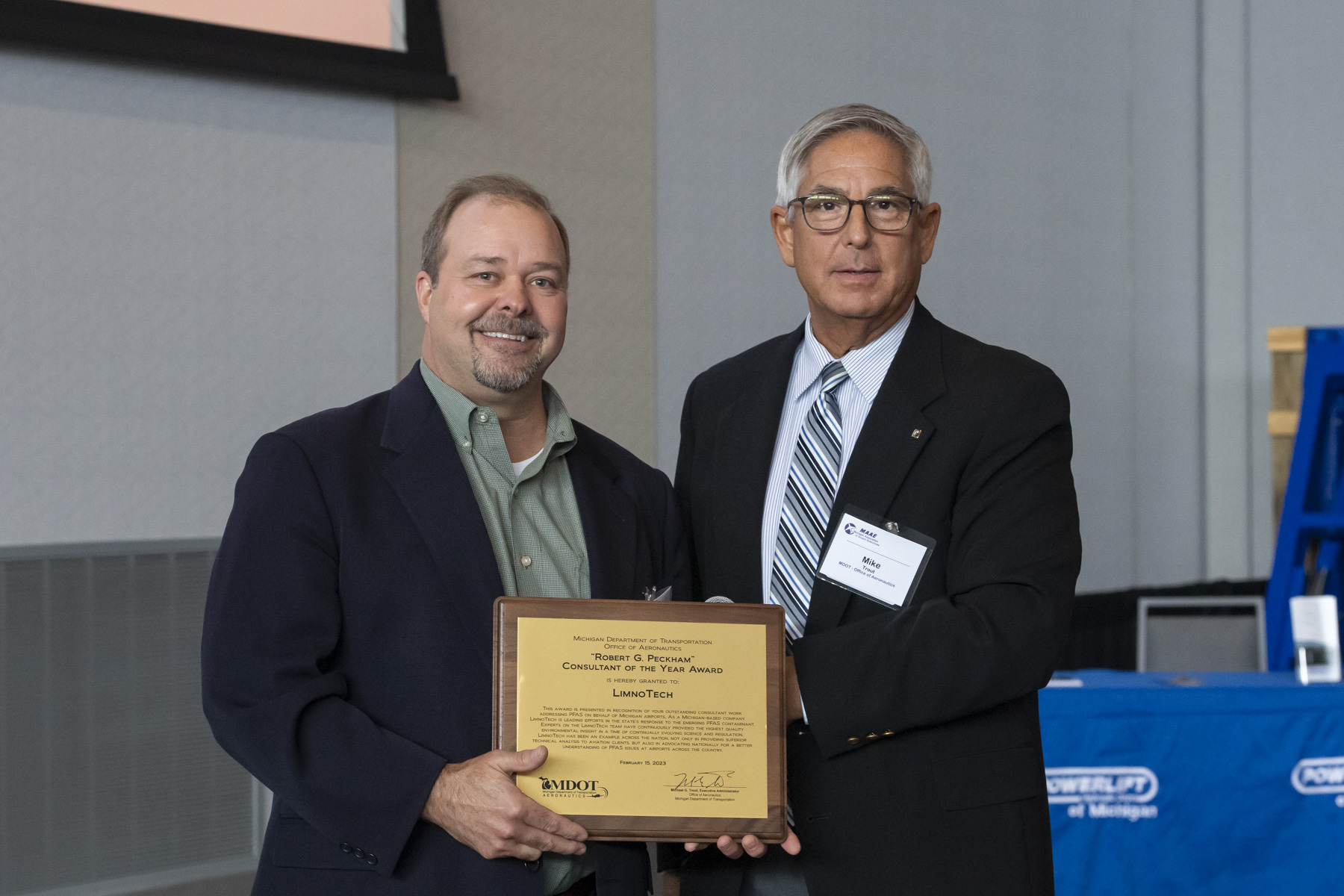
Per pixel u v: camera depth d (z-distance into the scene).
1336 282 5.66
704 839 1.44
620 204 4.02
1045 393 1.72
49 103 2.97
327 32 3.33
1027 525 1.65
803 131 1.78
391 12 3.44
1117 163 5.63
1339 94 5.66
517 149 3.78
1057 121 5.39
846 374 1.79
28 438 2.96
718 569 1.82
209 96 3.21
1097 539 5.53
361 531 1.48
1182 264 5.85
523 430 1.67
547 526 1.63
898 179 1.71
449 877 1.42
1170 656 3.95
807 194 1.74
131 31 3.01
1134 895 2.86
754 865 1.71
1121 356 5.63
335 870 1.42
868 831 1.62
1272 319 5.78
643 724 1.44
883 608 1.67
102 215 3.05
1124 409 5.64
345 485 1.49
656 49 4.11
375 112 3.50
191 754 3.19
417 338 3.61
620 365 4.02
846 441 1.78
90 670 3.02
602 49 3.97
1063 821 2.88
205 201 3.21
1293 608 3.33
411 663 1.46
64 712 2.98
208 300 3.22
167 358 3.16
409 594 1.48
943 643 1.55
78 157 3.02
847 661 1.58
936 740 1.63
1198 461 5.90
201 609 3.23
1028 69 5.28
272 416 3.34
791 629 1.72
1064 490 1.70
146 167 3.12
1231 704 2.92
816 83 4.56
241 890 3.21
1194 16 5.82
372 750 1.39
